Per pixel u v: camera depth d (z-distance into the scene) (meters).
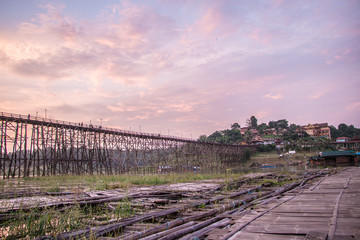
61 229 6.59
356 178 17.19
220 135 147.38
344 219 5.66
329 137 129.75
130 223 6.88
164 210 8.57
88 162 37.19
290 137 115.69
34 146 31.27
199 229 6.28
